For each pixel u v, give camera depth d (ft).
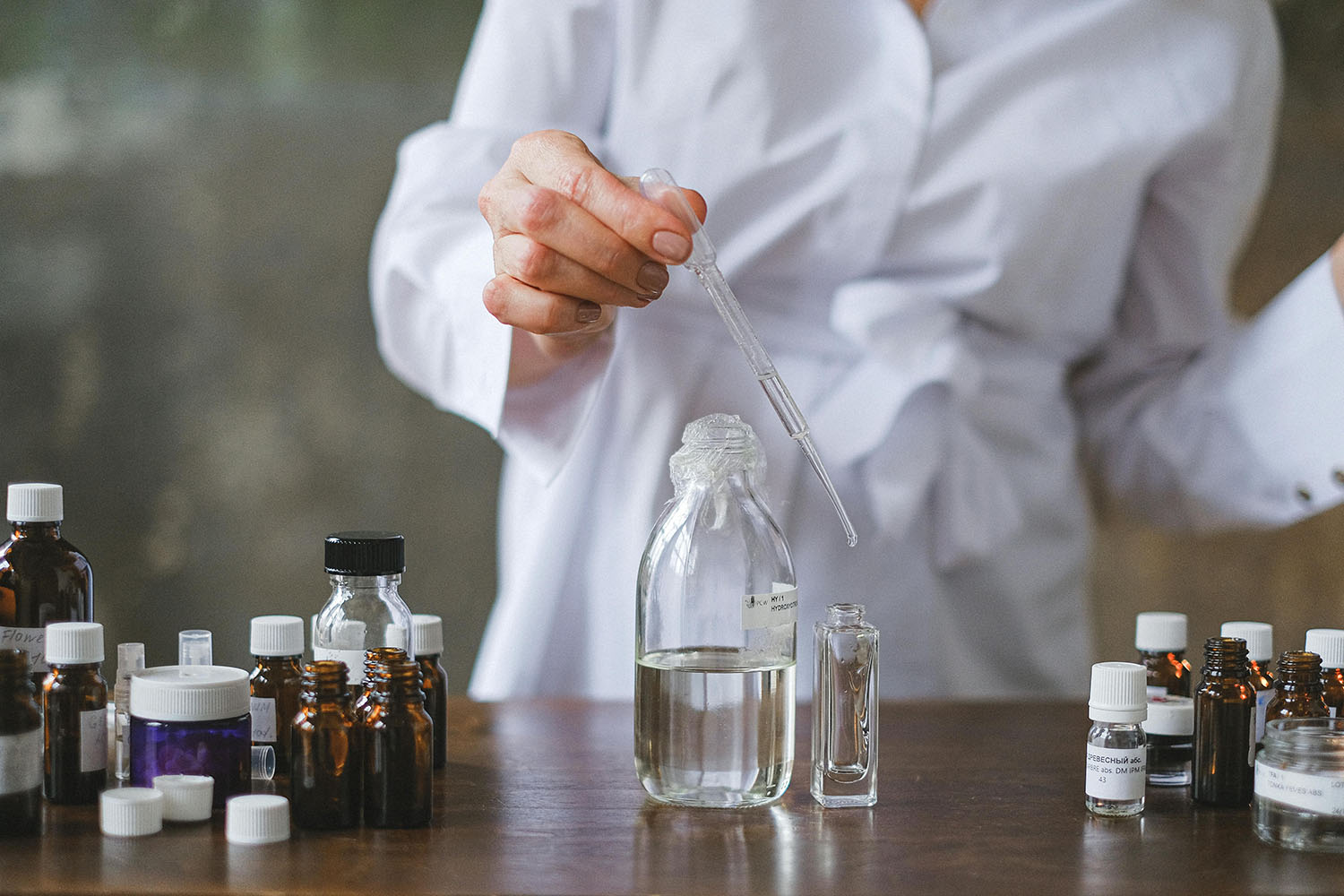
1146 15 3.63
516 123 3.63
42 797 2.32
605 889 1.97
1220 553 9.25
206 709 2.30
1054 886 2.01
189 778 2.28
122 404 10.22
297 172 10.19
